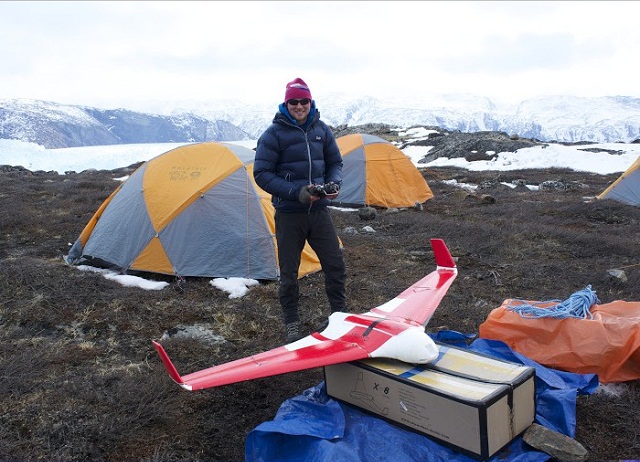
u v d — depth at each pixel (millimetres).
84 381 3578
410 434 2787
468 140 30031
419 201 12281
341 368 3133
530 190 15250
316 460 2531
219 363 4004
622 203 11188
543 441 2682
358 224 9844
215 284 5797
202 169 6379
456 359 3070
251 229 6152
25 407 3238
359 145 12156
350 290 5684
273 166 4051
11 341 4332
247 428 3145
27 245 8031
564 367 3621
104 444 2900
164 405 3291
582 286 5773
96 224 6801
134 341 4406
